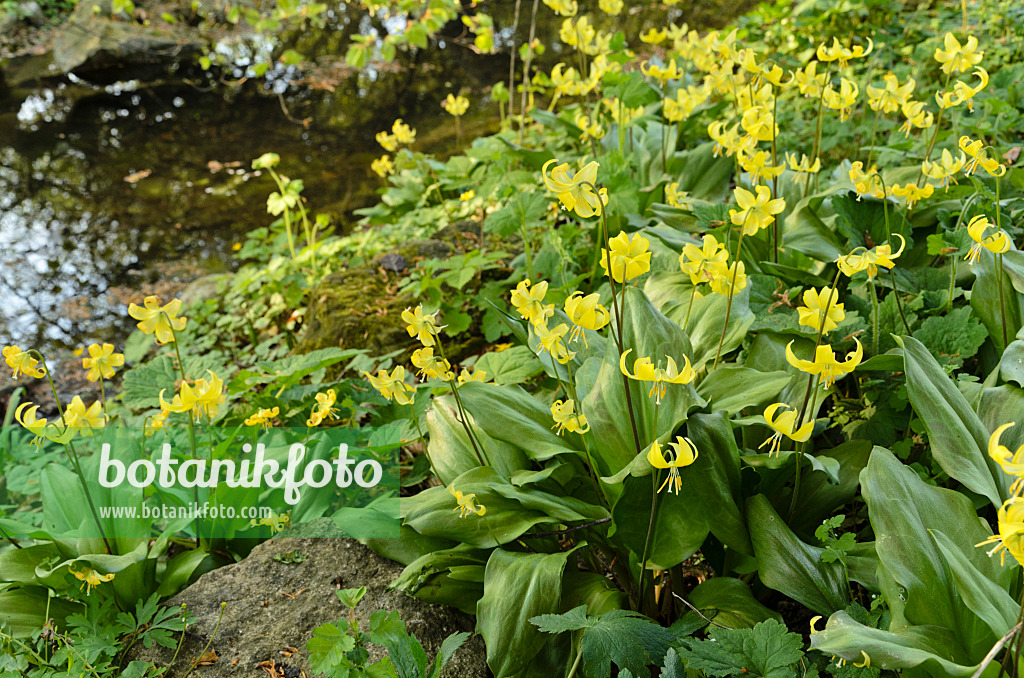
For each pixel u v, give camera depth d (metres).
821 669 1.78
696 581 2.40
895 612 1.56
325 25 11.10
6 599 2.35
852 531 2.21
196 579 2.58
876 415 2.34
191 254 6.84
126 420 3.49
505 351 2.92
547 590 1.95
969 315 2.32
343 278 4.30
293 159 8.74
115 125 9.77
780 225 3.04
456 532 2.18
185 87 10.61
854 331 2.30
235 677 2.14
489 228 3.66
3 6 11.02
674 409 1.96
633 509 1.96
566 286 3.25
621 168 3.67
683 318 2.46
